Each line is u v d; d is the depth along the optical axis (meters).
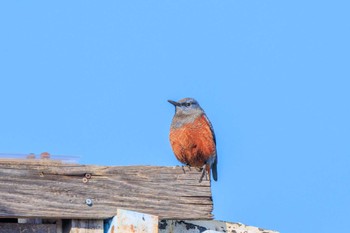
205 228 13.21
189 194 12.18
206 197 12.25
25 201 11.24
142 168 12.08
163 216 11.94
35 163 11.48
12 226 11.32
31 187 11.34
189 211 12.10
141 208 11.87
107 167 11.88
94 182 11.73
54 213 11.35
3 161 11.31
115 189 11.81
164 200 12.02
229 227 13.44
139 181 11.99
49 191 11.44
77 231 11.57
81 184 11.65
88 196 11.64
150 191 12.01
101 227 11.72
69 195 11.53
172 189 12.12
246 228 13.56
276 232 13.72
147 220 11.66
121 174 11.91
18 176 11.32
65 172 11.61
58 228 11.74
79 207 11.52
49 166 11.54
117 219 11.48
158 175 12.12
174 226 12.95
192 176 12.28
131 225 11.52
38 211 11.27
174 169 12.24
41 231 11.45
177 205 12.07
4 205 11.11
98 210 11.62
